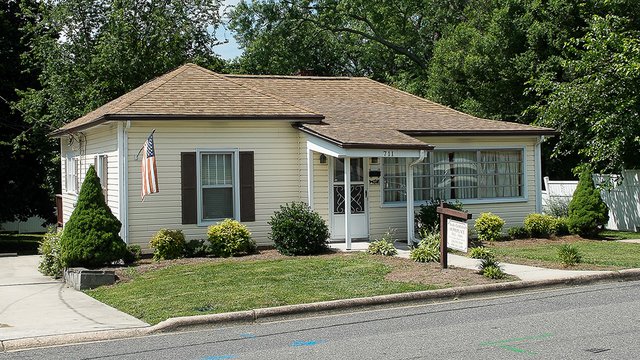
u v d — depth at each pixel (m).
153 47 29.70
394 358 7.88
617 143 20.28
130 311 11.05
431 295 11.83
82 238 14.77
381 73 44.62
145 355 8.41
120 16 28.64
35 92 28.39
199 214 17.61
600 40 20.91
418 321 10.08
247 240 16.86
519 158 21.34
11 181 30.16
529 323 9.65
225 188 17.95
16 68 29.84
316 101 21.86
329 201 18.52
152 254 17.08
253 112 17.89
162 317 10.39
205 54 32.41
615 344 8.24
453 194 20.39
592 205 20.27
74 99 28.58
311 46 43.03
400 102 23.39
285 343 8.88
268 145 18.28
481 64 29.84
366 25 44.66
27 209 30.94
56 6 29.03
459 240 13.58
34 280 15.50
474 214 20.52
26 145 28.75
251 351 8.47
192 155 17.55
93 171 15.27
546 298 11.80
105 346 9.05
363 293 11.73
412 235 18.23
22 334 9.49
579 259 14.84
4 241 32.62
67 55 28.97
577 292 12.37
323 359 7.95
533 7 28.36
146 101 17.53
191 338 9.39
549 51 28.42
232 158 18.00
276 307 10.74
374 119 20.23
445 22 39.38
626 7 25.00
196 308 10.82
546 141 26.98
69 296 12.88
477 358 7.76
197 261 15.78
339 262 15.06
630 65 19.50
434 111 22.80
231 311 10.56
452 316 10.38
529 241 19.50
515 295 12.28
